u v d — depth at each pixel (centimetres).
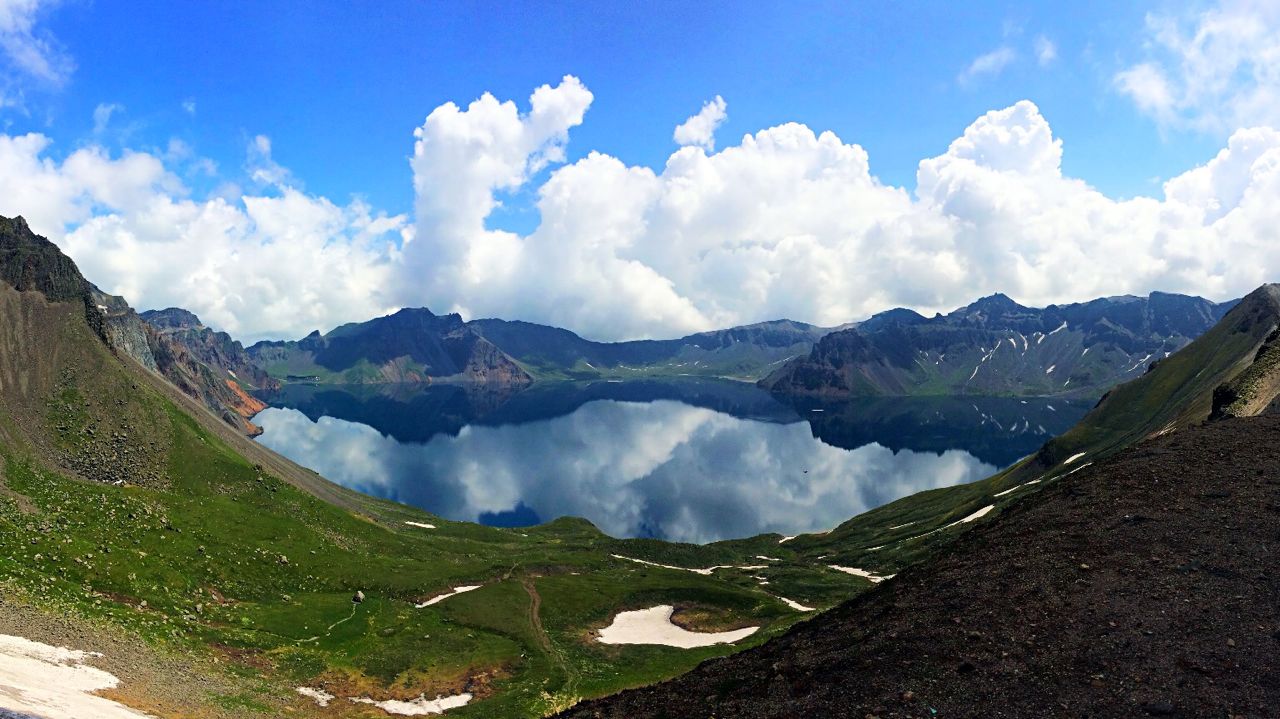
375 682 7188
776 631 9969
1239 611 2658
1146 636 2602
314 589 9944
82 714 2831
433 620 9556
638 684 7881
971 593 3353
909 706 2452
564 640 9719
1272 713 2062
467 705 7044
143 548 8756
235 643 7094
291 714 5347
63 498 9588
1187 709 2144
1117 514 3941
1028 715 2259
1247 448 4650
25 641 4378
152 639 6000
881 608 3678
